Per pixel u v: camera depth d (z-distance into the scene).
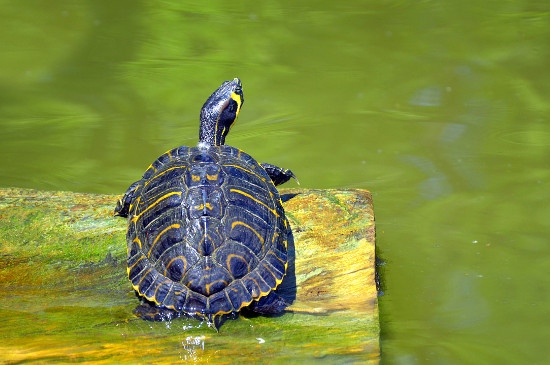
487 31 24.28
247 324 8.05
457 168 15.75
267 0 28.53
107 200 10.54
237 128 18.02
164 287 7.82
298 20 26.00
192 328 7.86
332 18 26.19
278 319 8.21
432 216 13.77
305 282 9.16
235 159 9.24
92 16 26.19
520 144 16.73
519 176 15.31
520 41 23.25
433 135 17.36
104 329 8.05
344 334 7.93
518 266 11.70
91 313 8.59
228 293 7.71
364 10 27.08
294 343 7.71
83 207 10.27
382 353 9.06
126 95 19.64
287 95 19.88
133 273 8.11
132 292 9.31
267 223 8.42
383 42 23.66
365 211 10.25
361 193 10.82
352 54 22.67
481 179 15.23
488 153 16.33
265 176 9.34
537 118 18.00
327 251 9.55
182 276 7.77
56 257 9.59
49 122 17.86
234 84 11.92
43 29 24.44
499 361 8.85
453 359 8.92
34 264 9.55
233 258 7.86
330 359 7.43
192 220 8.02
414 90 20.02
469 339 9.41
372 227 9.90
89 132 17.47
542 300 10.49
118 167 15.81
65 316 8.48
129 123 18.06
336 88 20.23
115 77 20.83
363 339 7.83
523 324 9.79
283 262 8.30
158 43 23.64
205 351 7.55
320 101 19.45
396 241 12.78
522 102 18.97
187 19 26.14
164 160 9.49
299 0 28.50
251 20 26.02
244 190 8.55
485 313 10.14
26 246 9.66
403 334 9.59
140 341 7.74
